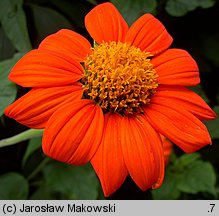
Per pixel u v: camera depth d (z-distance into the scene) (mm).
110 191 158
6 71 181
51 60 167
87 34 226
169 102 173
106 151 160
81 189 221
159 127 168
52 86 164
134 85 169
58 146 157
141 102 172
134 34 182
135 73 169
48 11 220
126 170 161
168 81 176
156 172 163
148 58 181
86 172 222
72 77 167
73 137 158
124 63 170
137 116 171
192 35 257
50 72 164
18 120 160
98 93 168
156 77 174
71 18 225
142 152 162
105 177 157
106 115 168
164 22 245
